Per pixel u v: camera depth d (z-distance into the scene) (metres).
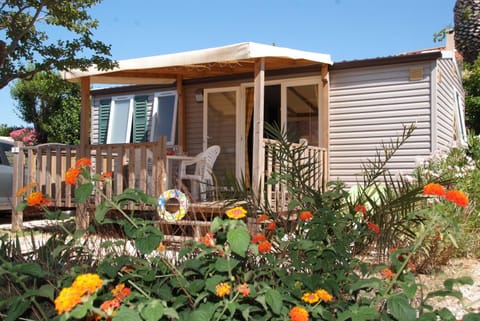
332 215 2.72
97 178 2.49
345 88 8.83
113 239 3.53
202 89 10.20
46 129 20.58
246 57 6.77
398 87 8.43
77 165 2.51
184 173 8.17
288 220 3.52
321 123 8.95
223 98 10.04
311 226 2.65
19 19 8.02
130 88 11.21
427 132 8.19
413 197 3.60
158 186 7.24
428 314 2.18
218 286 2.07
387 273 2.45
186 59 7.24
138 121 11.18
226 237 2.34
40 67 7.88
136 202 2.58
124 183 8.13
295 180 3.95
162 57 7.48
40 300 2.62
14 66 8.04
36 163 8.62
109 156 7.82
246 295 2.13
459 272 4.89
